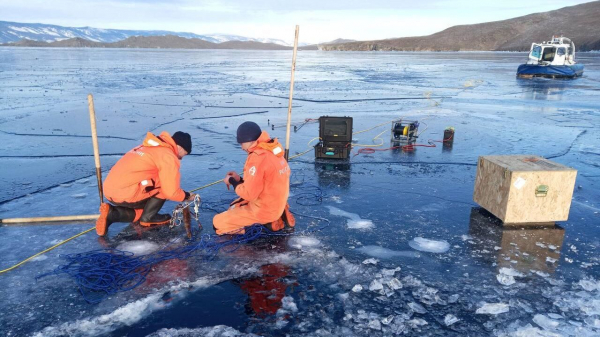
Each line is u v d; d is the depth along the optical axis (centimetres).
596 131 1155
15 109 1498
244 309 332
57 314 326
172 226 490
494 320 319
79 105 1619
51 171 733
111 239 463
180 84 2641
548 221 501
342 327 311
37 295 353
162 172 453
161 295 352
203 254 427
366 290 361
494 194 515
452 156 857
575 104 1770
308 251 434
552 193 489
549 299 347
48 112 1434
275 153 452
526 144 977
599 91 2347
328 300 345
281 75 3603
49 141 986
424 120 1326
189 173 721
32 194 611
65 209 550
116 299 346
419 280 377
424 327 311
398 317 322
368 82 2927
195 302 341
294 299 346
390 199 596
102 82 2691
